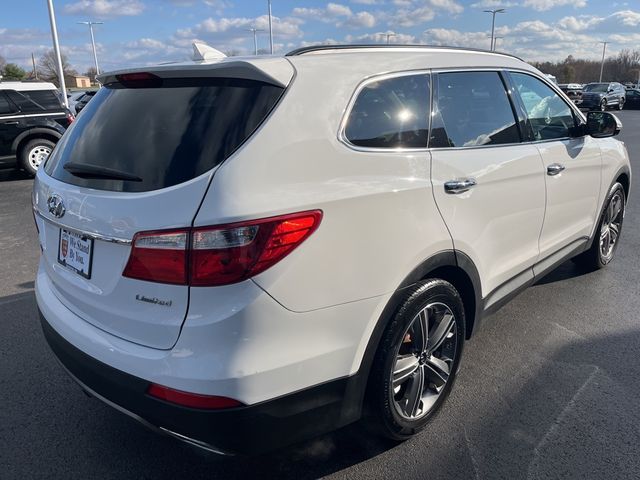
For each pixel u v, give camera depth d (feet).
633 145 47.80
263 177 6.40
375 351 7.65
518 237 10.80
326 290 6.81
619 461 8.40
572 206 12.98
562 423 9.32
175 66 7.32
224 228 6.09
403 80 8.38
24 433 9.30
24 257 18.89
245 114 6.68
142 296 6.62
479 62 10.10
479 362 11.33
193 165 6.49
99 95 8.71
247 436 6.53
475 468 8.30
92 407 10.06
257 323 6.30
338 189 6.91
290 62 7.22
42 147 35.09
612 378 10.68
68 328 7.66
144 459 8.68
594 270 16.48
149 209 6.42
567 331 12.67
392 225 7.49
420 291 7.98
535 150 11.08
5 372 11.20
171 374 6.39
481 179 9.23
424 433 9.11
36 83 34.81
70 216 7.45
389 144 7.89
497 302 10.64
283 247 6.35
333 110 7.21
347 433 9.15
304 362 6.73
